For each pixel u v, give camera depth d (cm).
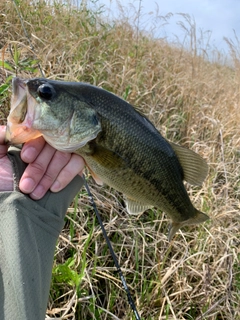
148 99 93
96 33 108
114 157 37
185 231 69
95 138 36
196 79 115
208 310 53
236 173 83
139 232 63
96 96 36
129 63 101
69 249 56
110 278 55
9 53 80
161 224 66
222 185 77
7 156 33
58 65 85
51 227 30
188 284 59
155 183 41
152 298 54
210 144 90
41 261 28
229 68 160
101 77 92
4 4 104
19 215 28
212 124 93
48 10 115
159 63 119
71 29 109
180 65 123
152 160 39
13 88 32
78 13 118
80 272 52
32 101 33
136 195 40
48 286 29
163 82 108
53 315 48
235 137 96
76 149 34
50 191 32
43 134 33
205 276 57
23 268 26
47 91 33
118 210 65
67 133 34
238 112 106
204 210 69
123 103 38
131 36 125
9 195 29
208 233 65
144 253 60
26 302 26
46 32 99
